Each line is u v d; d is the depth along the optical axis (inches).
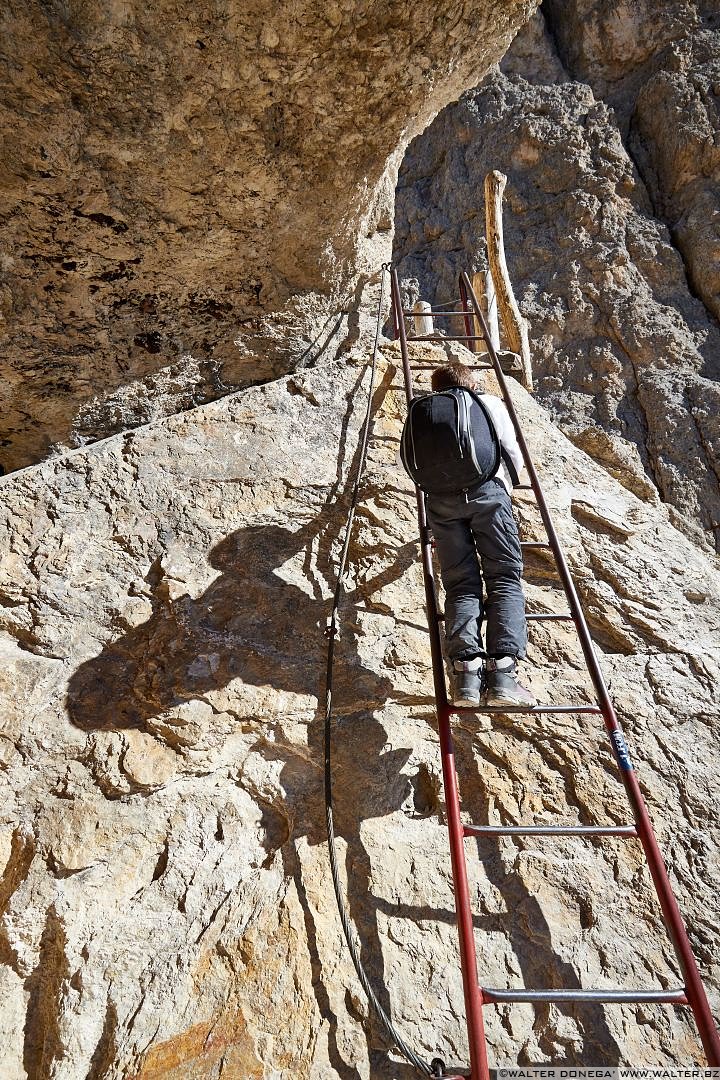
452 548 111.8
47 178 123.3
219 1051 90.4
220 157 133.1
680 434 312.3
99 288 148.2
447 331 397.7
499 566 109.7
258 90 123.8
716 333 347.9
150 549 137.9
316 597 136.2
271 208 148.7
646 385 330.0
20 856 105.7
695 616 146.6
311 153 141.3
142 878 105.3
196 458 151.4
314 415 164.1
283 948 99.1
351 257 176.2
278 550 141.5
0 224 129.6
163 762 114.2
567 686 130.5
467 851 111.3
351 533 145.9
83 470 145.1
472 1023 78.6
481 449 108.6
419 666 129.3
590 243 378.6
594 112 416.8
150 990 95.6
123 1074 88.8
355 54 123.6
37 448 172.7
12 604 127.2
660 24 419.2
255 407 162.4
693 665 136.8
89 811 109.1
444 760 98.1
